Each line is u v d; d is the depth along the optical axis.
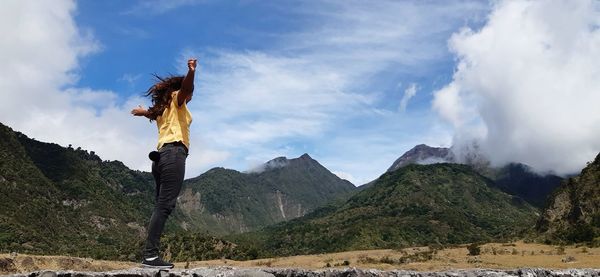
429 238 163.25
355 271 5.55
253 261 72.00
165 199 5.53
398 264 57.53
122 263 40.06
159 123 5.85
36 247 108.50
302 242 164.50
